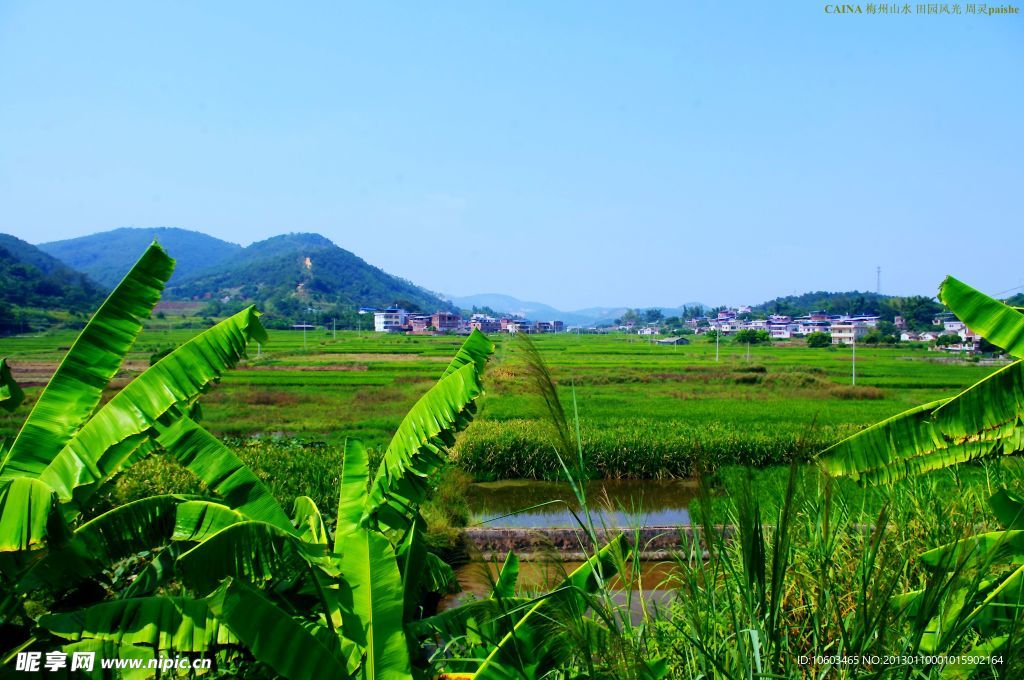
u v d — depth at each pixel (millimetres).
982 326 4059
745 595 3076
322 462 13930
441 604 7441
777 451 17672
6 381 5070
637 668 2648
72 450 3545
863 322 118188
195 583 3484
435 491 10312
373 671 3445
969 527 3572
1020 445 3918
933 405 4086
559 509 14203
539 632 3486
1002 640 3365
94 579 4195
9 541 3051
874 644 2867
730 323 167250
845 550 4488
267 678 3811
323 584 3850
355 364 55938
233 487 4090
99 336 3906
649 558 9000
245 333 3893
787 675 2939
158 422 3709
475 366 4137
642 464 17500
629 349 86312
